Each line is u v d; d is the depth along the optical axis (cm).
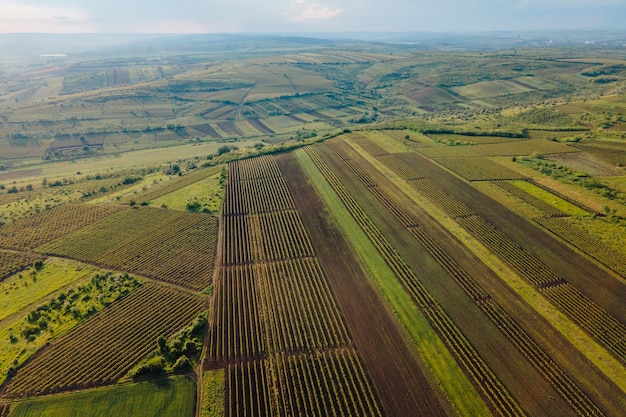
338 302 7506
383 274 8281
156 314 7369
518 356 6175
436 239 9500
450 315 7069
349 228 10144
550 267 8325
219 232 10356
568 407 5366
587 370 5916
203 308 7538
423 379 5825
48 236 10250
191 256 9269
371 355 6275
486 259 8675
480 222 10156
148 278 8531
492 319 6944
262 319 7138
